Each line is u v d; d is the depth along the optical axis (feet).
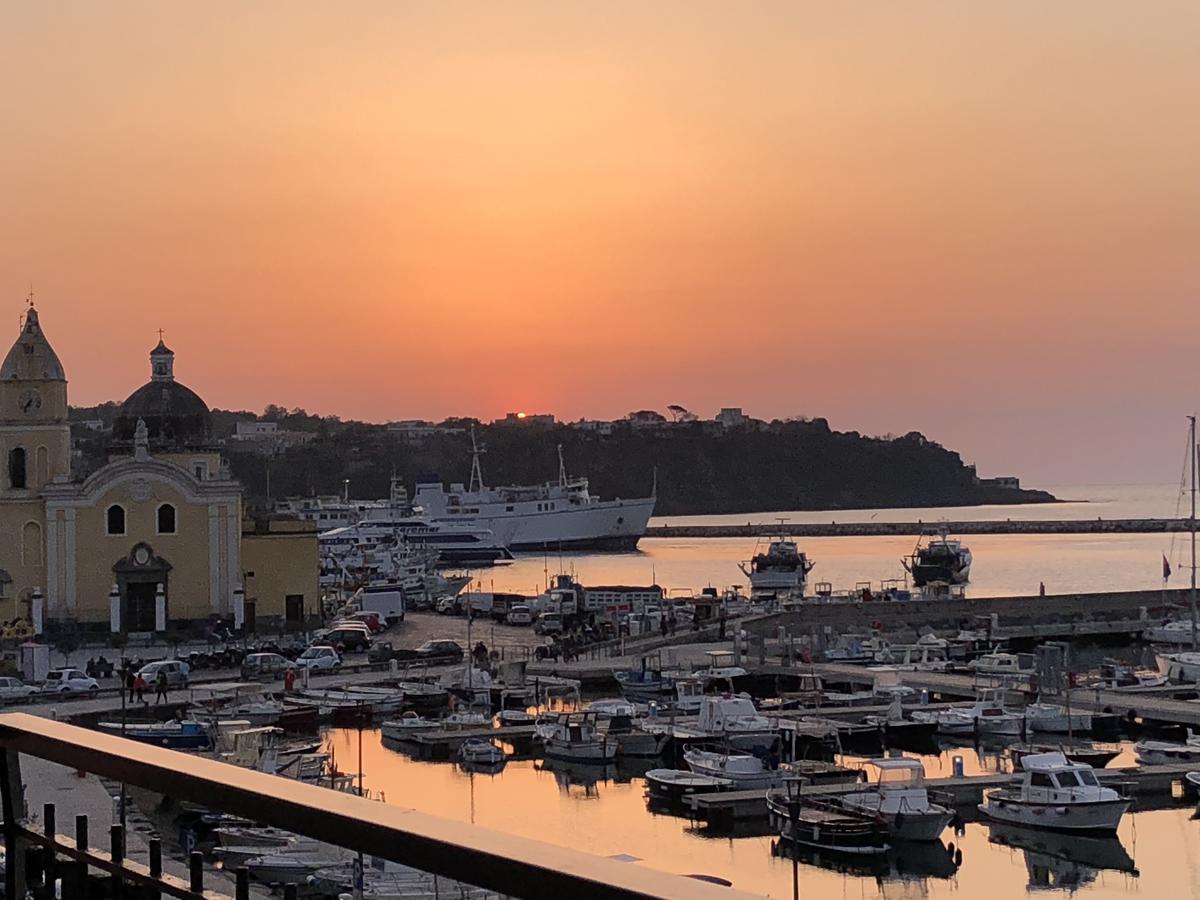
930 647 387.14
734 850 194.80
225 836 121.19
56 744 28.30
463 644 406.21
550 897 18.84
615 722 264.93
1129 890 177.17
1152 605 491.72
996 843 200.23
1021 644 447.01
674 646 392.88
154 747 27.55
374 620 445.37
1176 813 215.72
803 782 215.10
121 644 361.51
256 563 386.93
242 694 293.02
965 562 647.97
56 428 376.89
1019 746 255.29
